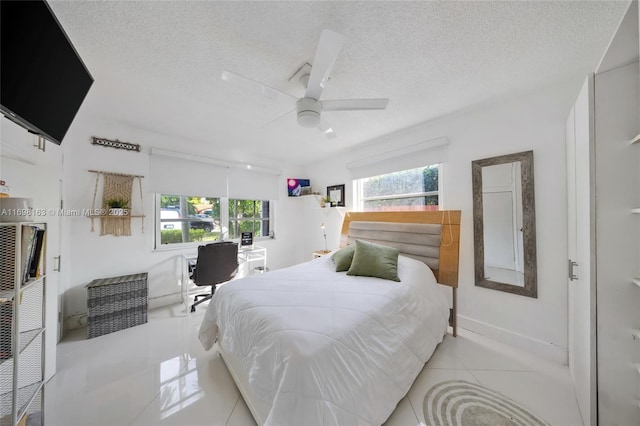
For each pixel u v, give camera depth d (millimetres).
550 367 1713
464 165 2297
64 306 2219
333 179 3842
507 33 1273
